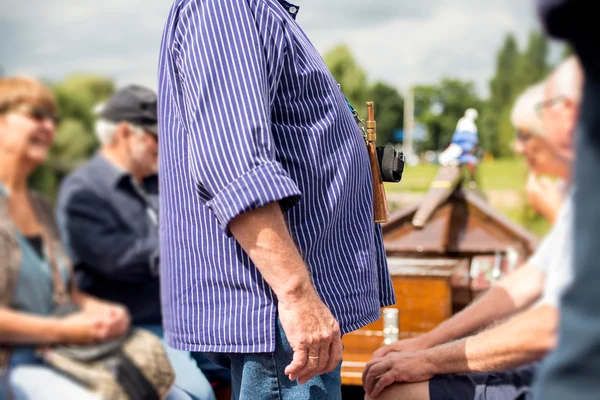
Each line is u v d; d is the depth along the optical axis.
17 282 1.71
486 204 2.45
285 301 1.23
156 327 2.15
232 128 1.21
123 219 2.12
